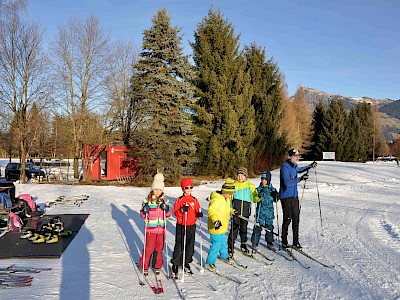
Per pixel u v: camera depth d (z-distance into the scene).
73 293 5.22
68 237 8.69
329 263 6.99
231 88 28.14
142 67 23.44
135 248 7.81
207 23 28.39
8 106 23.36
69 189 19.17
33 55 23.48
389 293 5.43
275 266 6.75
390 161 62.16
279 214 12.77
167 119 23.03
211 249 6.39
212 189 20.47
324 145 52.38
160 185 6.11
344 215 12.92
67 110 25.89
